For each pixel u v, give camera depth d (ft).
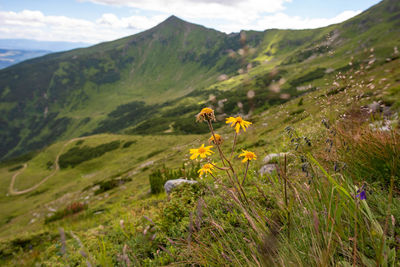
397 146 6.26
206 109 5.20
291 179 6.46
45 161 431.02
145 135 447.01
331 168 6.71
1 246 26.21
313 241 4.17
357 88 6.47
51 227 35.68
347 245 4.34
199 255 5.79
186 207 11.98
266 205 7.32
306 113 6.78
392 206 5.25
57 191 290.56
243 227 6.57
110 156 388.98
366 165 6.56
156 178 42.75
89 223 32.01
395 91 25.14
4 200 316.60
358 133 7.18
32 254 17.93
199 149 6.21
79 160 395.75
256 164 13.33
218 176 9.66
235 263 4.99
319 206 5.24
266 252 4.02
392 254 4.00
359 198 4.54
